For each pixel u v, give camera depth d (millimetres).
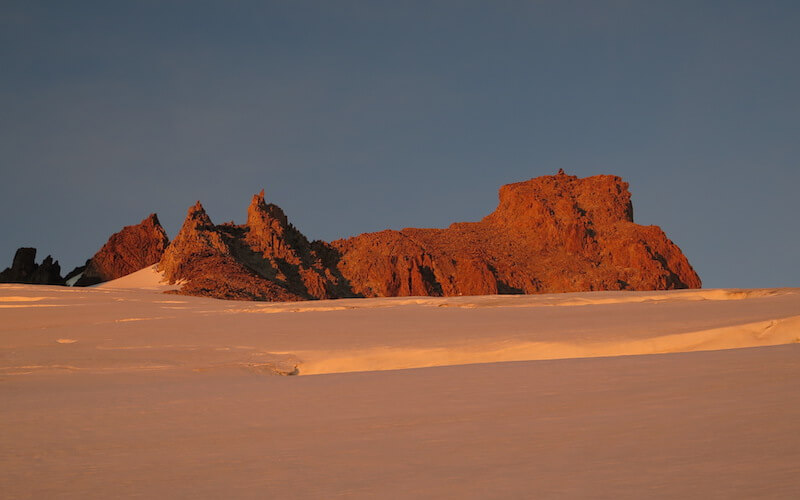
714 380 14508
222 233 147250
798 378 13766
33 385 26375
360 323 43938
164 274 137625
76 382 27109
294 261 148375
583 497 7465
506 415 13094
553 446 10141
